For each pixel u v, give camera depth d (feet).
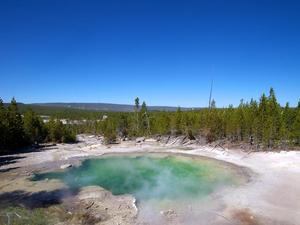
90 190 110.11
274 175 126.93
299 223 76.89
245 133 207.21
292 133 188.34
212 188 112.68
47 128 268.00
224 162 163.84
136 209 89.10
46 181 126.72
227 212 85.76
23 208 83.97
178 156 191.83
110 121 322.34
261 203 92.32
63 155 198.49
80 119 473.67
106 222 79.15
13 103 231.50
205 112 256.52
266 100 212.43
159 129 268.82
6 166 161.99
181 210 88.58
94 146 240.53
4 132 205.98
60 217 80.84
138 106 305.32
